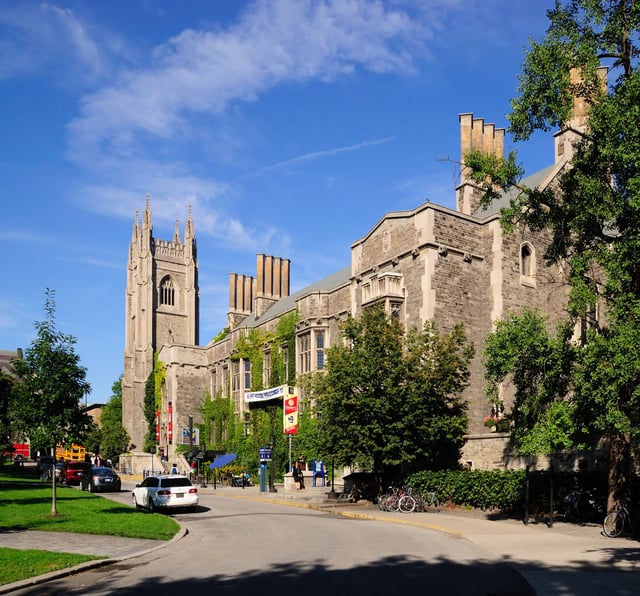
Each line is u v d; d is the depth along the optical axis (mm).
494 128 44000
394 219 35500
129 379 94500
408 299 33562
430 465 30500
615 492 18828
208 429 59375
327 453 28422
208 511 27531
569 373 19000
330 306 44062
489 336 20703
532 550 15703
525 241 34531
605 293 18172
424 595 10969
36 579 12078
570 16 19297
